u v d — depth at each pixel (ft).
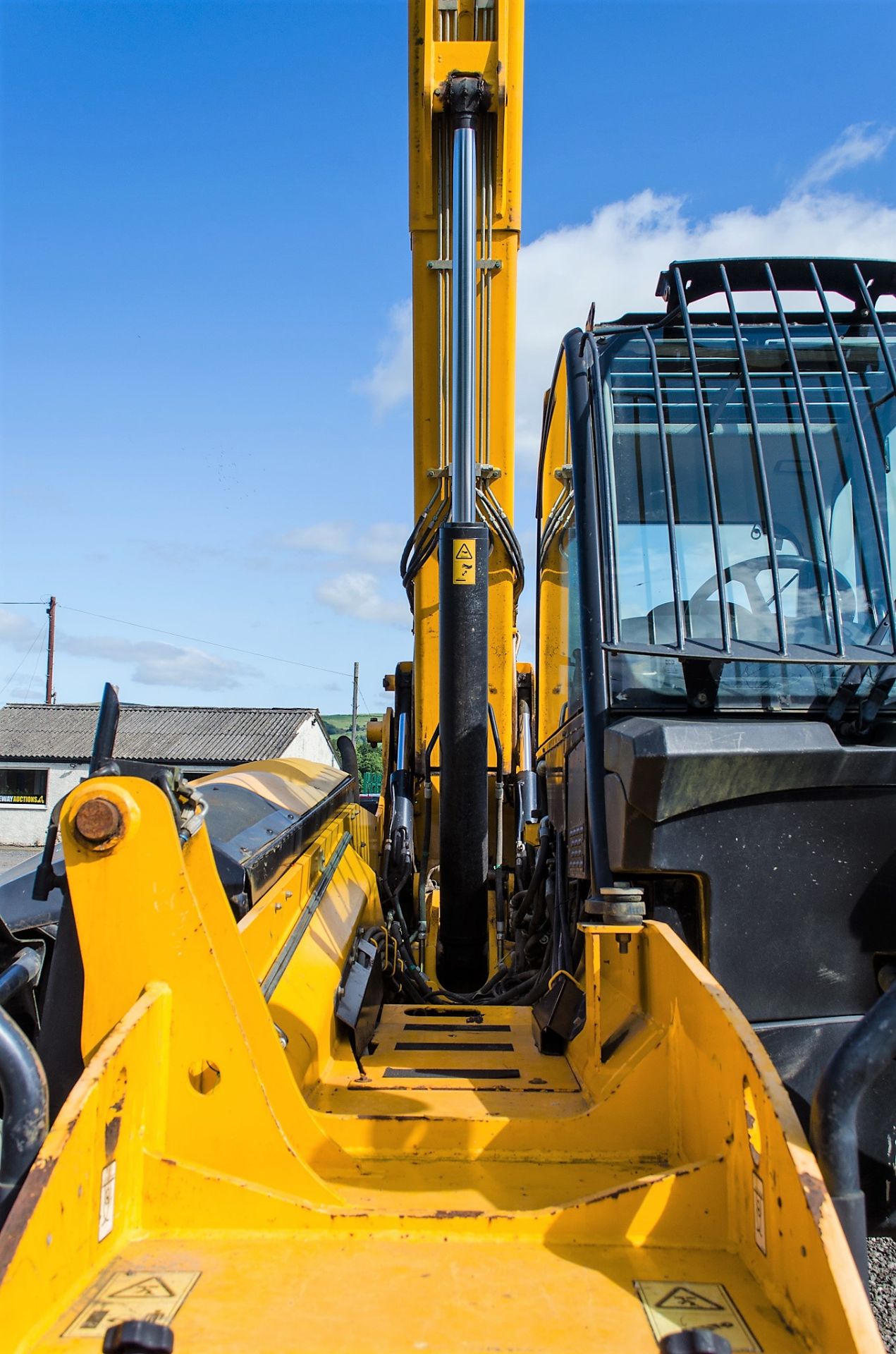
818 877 7.16
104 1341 4.45
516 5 15.57
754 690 7.92
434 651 16.46
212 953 5.89
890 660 7.51
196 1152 5.83
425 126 15.56
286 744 118.93
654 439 8.66
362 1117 6.56
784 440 8.66
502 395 16.28
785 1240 4.79
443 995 12.03
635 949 7.00
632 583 8.35
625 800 7.04
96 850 5.84
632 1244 5.44
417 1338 4.61
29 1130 4.99
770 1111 4.95
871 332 8.91
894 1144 6.56
